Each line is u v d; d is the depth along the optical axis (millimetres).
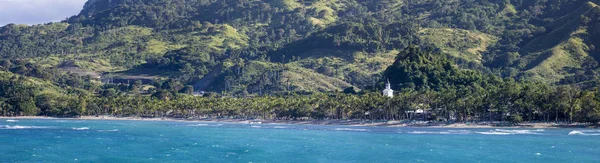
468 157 153000
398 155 158375
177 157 156125
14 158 153875
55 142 196000
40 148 176625
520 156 154125
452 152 163500
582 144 181875
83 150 171750
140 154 162500
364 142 194000
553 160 147250
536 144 182500
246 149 173625
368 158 153125
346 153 163250
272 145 185000
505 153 160375
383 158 152875
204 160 150750
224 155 160000
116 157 156125
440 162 145250
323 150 170375
